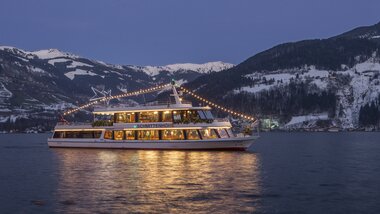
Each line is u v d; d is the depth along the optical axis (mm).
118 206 39938
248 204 40500
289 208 39125
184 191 46219
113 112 94250
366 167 67312
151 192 45781
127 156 80750
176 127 87062
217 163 69375
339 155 91562
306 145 135875
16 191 47219
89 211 38438
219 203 40844
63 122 105875
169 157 77688
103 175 58031
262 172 60156
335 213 37688
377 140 181000
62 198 43375
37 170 64875
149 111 90000
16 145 147125
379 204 40625
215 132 86062
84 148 99125
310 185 50031
